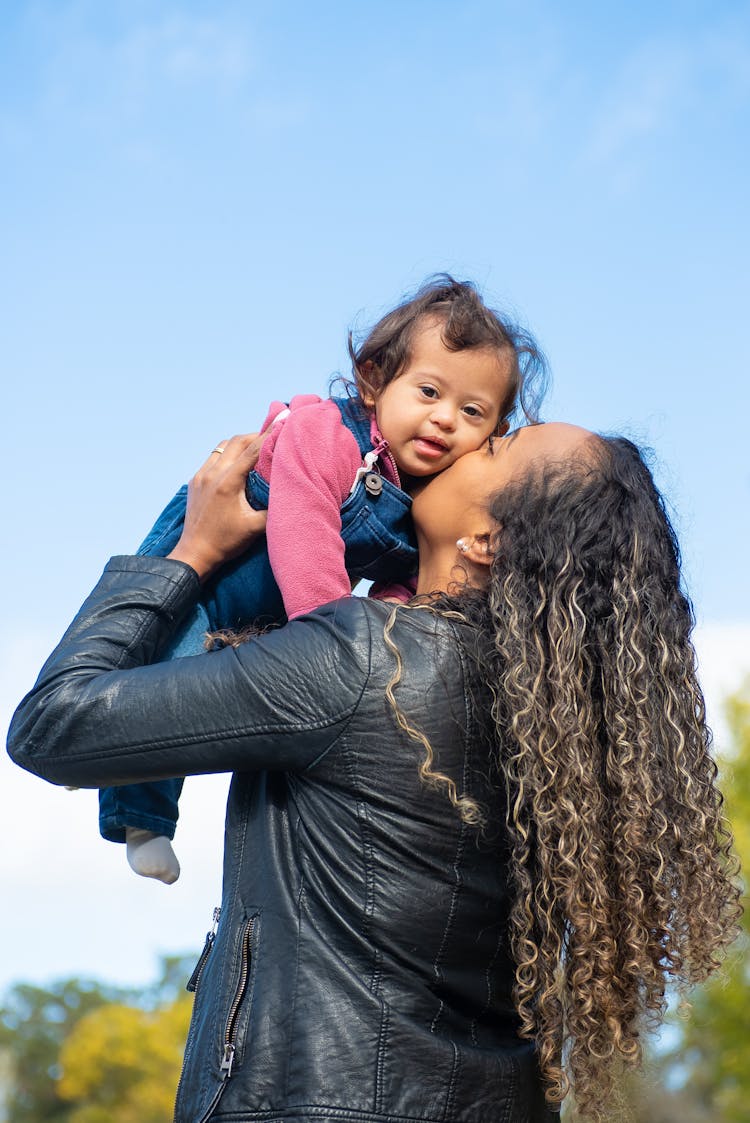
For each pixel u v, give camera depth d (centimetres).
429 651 181
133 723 179
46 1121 3716
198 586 206
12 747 190
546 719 181
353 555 223
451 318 241
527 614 187
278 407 231
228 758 178
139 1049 3553
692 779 187
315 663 177
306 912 174
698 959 184
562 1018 179
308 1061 164
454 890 176
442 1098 167
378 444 238
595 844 179
